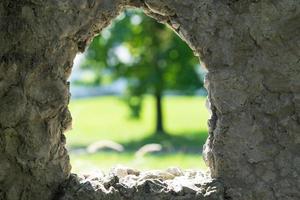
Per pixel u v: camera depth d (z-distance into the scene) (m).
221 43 2.84
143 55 8.73
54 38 2.81
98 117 10.23
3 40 2.82
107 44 8.72
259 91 2.86
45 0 2.79
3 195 2.86
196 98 12.45
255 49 2.84
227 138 2.87
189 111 10.88
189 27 2.84
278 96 2.86
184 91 9.05
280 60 2.84
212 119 2.90
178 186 2.86
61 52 2.82
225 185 2.88
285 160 2.86
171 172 3.06
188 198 2.84
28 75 2.81
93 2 2.81
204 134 8.36
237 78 2.85
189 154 6.14
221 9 2.83
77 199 2.84
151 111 11.12
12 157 2.84
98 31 2.88
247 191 2.87
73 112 10.57
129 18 8.59
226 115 2.87
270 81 2.85
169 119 10.02
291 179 2.86
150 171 3.04
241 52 2.85
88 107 11.38
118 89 13.49
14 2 2.82
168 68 8.77
